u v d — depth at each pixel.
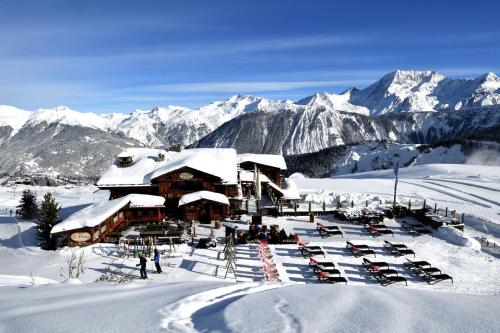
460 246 32.59
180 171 42.34
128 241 31.58
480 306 10.34
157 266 25.64
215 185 43.69
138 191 43.41
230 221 40.34
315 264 27.02
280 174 55.53
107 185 42.31
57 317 9.38
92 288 14.26
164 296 12.36
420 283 25.25
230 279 25.03
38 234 34.72
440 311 9.74
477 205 48.94
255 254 30.05
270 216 41.91
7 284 18.02
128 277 24.84
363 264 28.09
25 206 55.25
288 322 9.00
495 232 37.84
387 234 35.69
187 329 8.88
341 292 12.09
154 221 40.34
